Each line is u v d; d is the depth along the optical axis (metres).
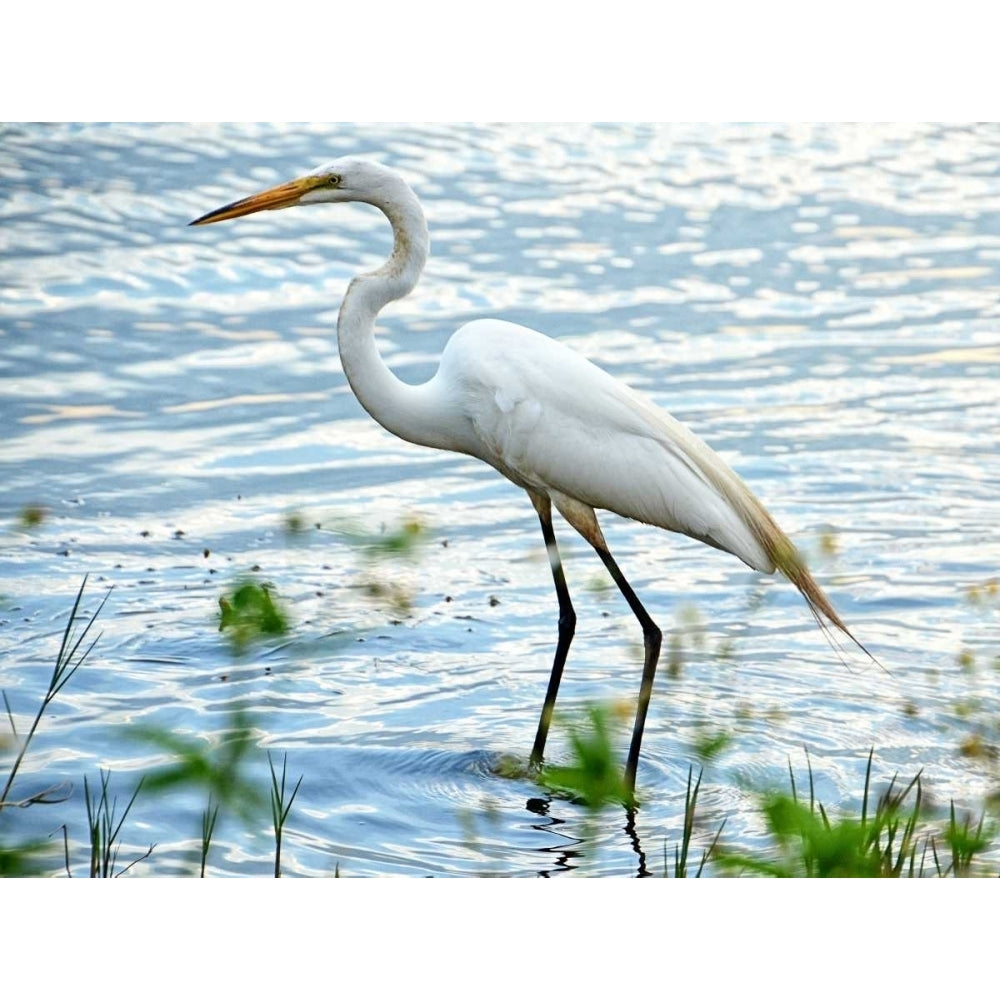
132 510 12.78
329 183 9.52
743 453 14.09
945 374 15.96
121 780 8.80
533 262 18.48
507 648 10.90
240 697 9.89
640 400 9.61
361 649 10.70
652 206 20.62
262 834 8.38
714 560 12.48
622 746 9.54
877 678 10.47
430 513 13.05
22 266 17.77
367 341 9.70
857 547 12.45
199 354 16.02
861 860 5.35
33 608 10.98
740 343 16.58
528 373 9.55
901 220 20.48
